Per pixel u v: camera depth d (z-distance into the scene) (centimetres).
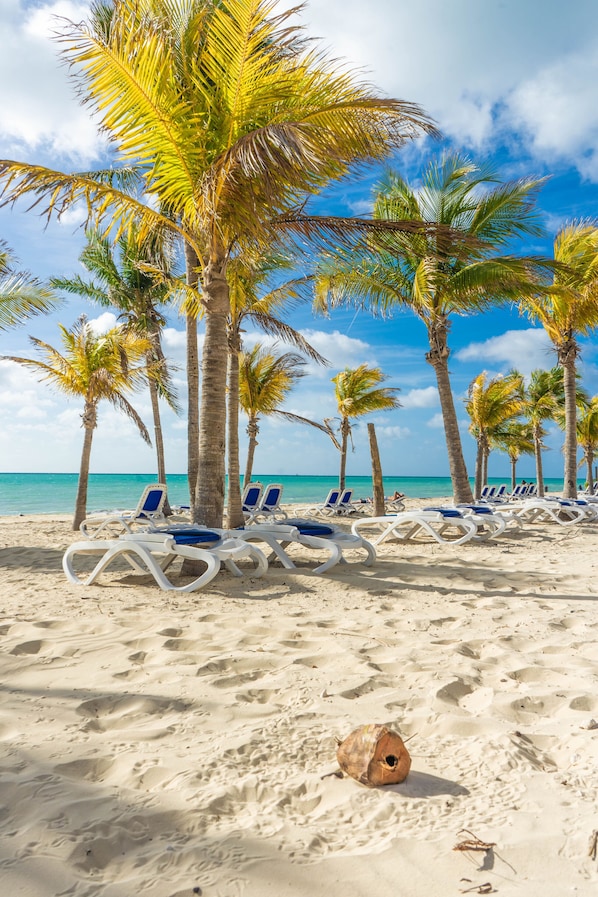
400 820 174
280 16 571
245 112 643
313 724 244
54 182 603
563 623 426
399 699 273
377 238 758
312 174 634
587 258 1423
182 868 151
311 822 175
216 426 686
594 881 146
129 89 594
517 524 1211
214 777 198
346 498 1856
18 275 997
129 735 232
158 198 693
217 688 286
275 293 1181
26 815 173
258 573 589
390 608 472
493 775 202
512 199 1110
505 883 145
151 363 1501
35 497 4097
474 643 370
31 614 440
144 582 588
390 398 2223
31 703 264
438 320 1194
